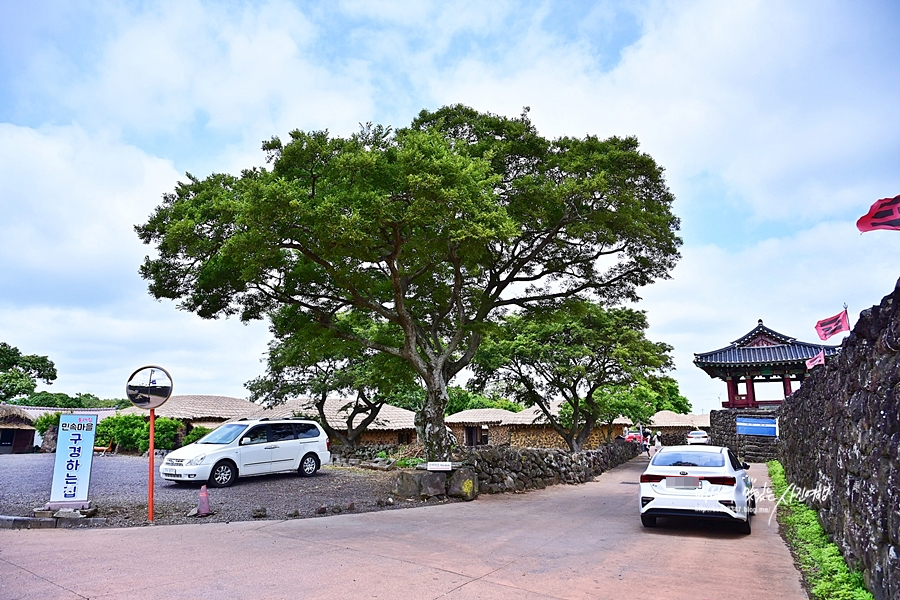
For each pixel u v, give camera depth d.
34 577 6.14
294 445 17.39
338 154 11.91
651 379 29.05
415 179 10.98
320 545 8.14
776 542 9.02
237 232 12.27
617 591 6.16
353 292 13.94
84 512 9.64
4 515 9.57
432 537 9.03
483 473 15.73
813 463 11.51
